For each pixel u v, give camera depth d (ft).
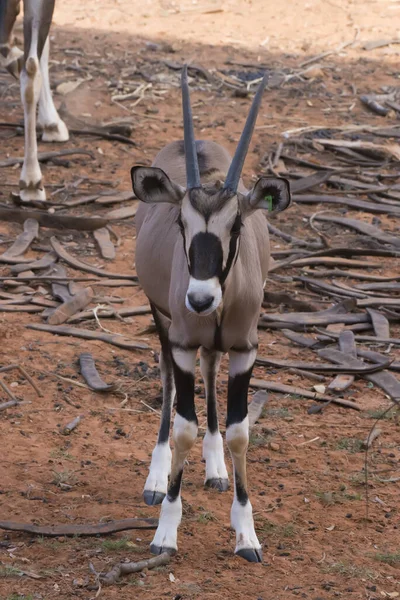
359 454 41.34
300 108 96.78
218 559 33.12
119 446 41.63
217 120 91.86
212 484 38.32
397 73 109.29
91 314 54.60
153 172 30.66
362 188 76.69
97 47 114.93
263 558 33.22
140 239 37.40
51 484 38.06
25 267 59.77
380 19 129.39
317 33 123.95
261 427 43.45
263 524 35.45
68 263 61.62
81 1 137.49
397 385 47.44
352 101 99.71
